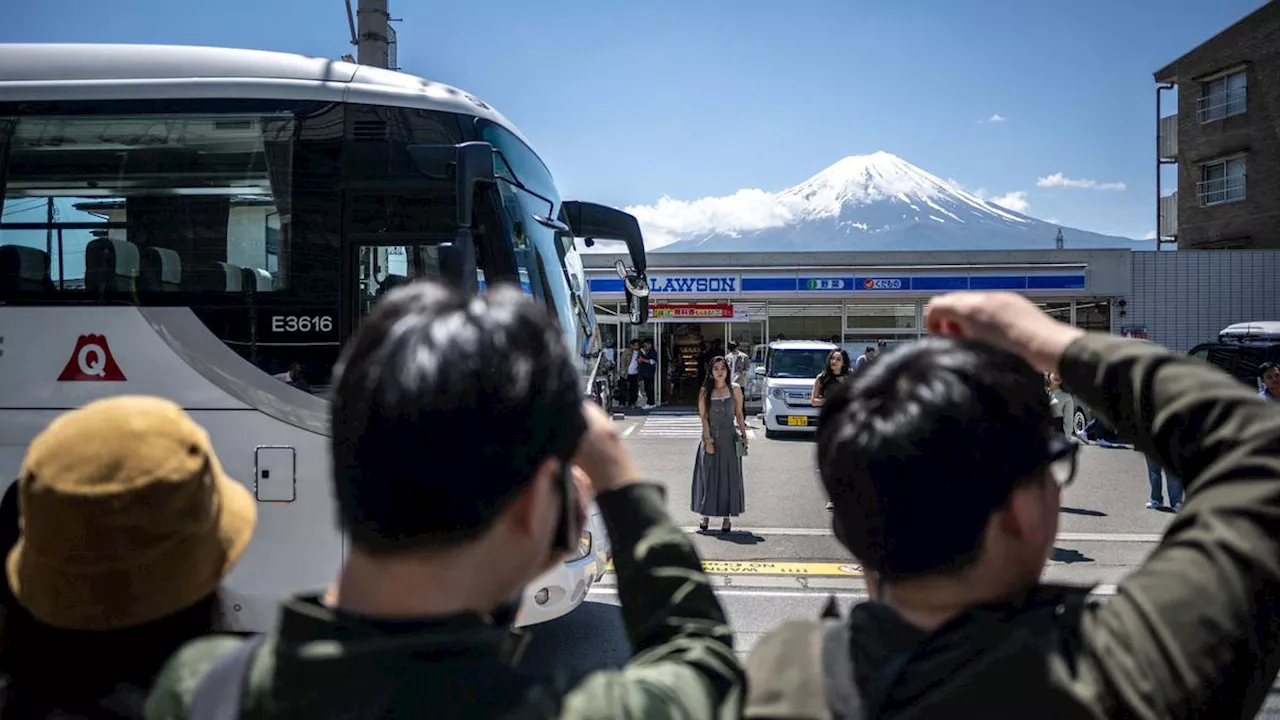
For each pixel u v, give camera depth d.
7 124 4.89
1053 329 1.23
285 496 4.73
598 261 24.11
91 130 4.91
